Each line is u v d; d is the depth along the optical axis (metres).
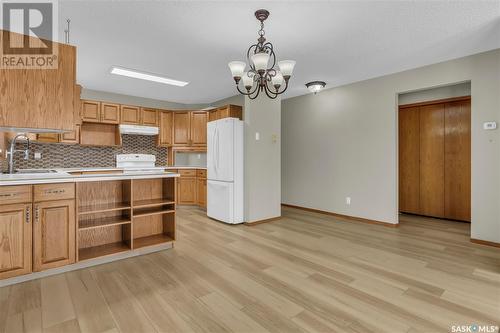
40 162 4.66
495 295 2.08
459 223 4.43
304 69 3.91
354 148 4.62
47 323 1.70
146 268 2.57
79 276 2.38
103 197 2.98
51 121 2.31
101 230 2.95
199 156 6.12
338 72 4.05
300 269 2.56
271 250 3.09
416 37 2.88
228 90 5.13
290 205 5.82
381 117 4.25
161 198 3.34
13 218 2.15
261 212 4.42
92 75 4.21
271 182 4.59
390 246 3.23
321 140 5.16
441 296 2.06
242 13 2.41
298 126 5.61
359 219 4.56
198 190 5.66
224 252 3.02
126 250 2.78
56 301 1.96
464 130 4.47
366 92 4.44
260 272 2.49
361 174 4.53
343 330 1.65
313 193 5.32
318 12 2.39
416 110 5.02
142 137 5.82
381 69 3.91
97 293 2.08
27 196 2.21
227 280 2.32
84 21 2.54
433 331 1.64
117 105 5.22
